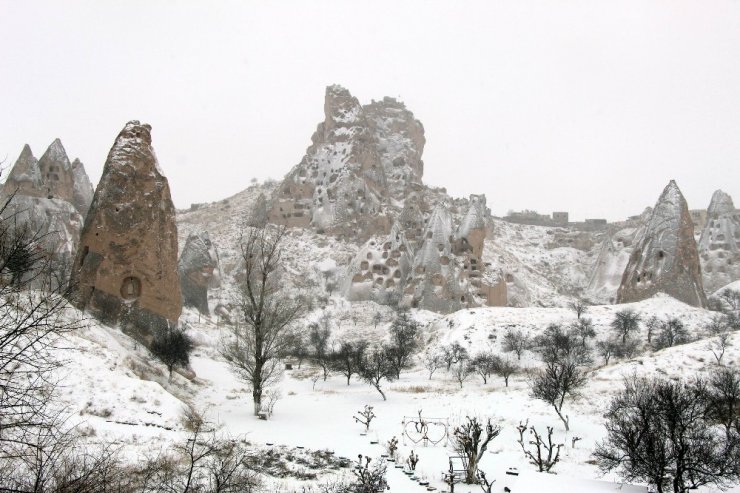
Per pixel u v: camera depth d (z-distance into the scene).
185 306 76.06
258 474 19.25
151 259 41.44
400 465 22.89
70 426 20.97
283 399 43.31
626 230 141.12
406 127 170.50
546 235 166.12
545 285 126.00
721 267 115.19
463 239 95.94
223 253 116.62
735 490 19.52
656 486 18.45
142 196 41.81
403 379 54.38
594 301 118.62
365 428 31.70
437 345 65.38
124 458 18.42
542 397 33.53
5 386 9.99
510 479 21.52
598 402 36.03
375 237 104.75
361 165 135.12
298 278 103.50
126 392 26.31
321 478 20.05
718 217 121.31
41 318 10.52
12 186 83.62
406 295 90.12
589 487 18.14
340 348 64.62
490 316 68.88
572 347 54.03
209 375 48.62
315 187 133.25
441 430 31.28
